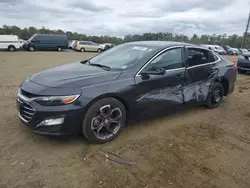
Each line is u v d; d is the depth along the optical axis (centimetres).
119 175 277
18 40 2516
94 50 3130
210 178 282
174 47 429
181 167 301
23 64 1270
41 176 269
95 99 321
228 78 538
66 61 1540
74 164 295
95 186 257
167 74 404
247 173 297
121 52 438
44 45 2711
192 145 361
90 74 351
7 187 249
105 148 337
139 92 366
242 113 521
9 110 461
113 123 357
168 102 412
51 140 349
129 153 327
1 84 702
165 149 344
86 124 323
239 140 388
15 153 311
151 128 414
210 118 480
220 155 336
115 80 345
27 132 370
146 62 379
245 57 1073
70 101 304
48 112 299
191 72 448
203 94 486
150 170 291
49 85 315
